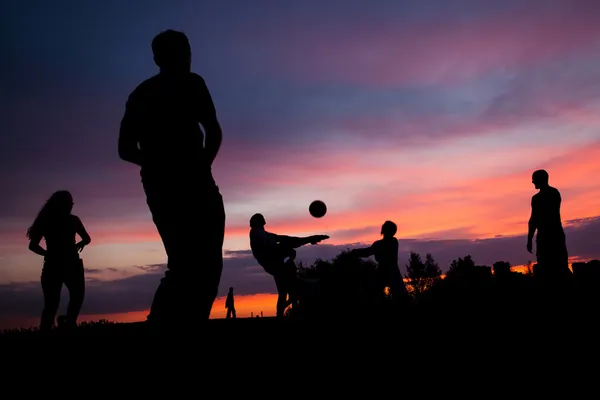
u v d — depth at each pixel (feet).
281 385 9.05
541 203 28.55
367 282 21.70
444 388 8.77
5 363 10.93
